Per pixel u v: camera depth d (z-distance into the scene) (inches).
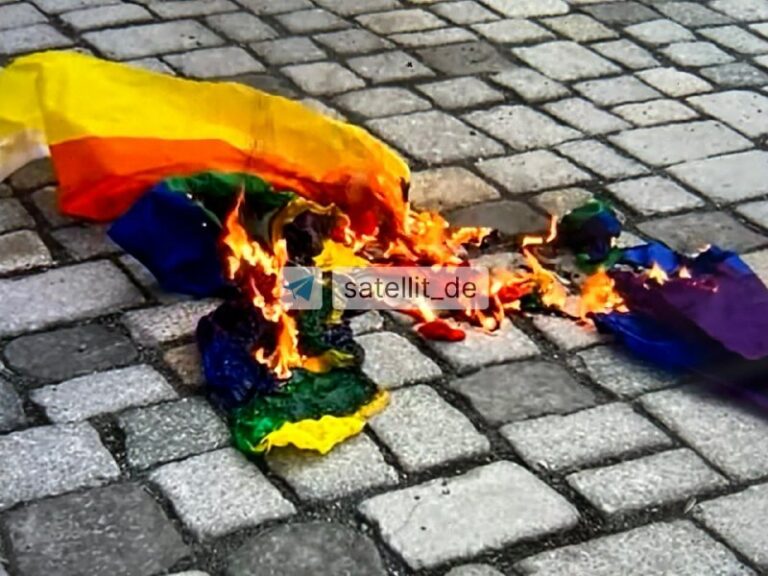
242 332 58.5
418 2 101.5
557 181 76.9
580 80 89.9
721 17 101.8
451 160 78.7
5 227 69.3
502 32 97.0
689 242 71.3
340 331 59.7
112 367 58.8
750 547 50.1
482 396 57.9
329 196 68.7
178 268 63.9
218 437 54.6
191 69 88.7
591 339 62.3
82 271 65.9
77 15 95.8
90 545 48.9
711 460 54.7
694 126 84.3
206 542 49.3
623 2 103.6
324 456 53.6
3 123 69.7
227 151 68.6
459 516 50.9
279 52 92.0
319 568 48.4
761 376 58.3
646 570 48.8
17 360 58.9
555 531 50.4
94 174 68.2
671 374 59.9
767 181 78.0
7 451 53.2
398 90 87.2
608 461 54.3
